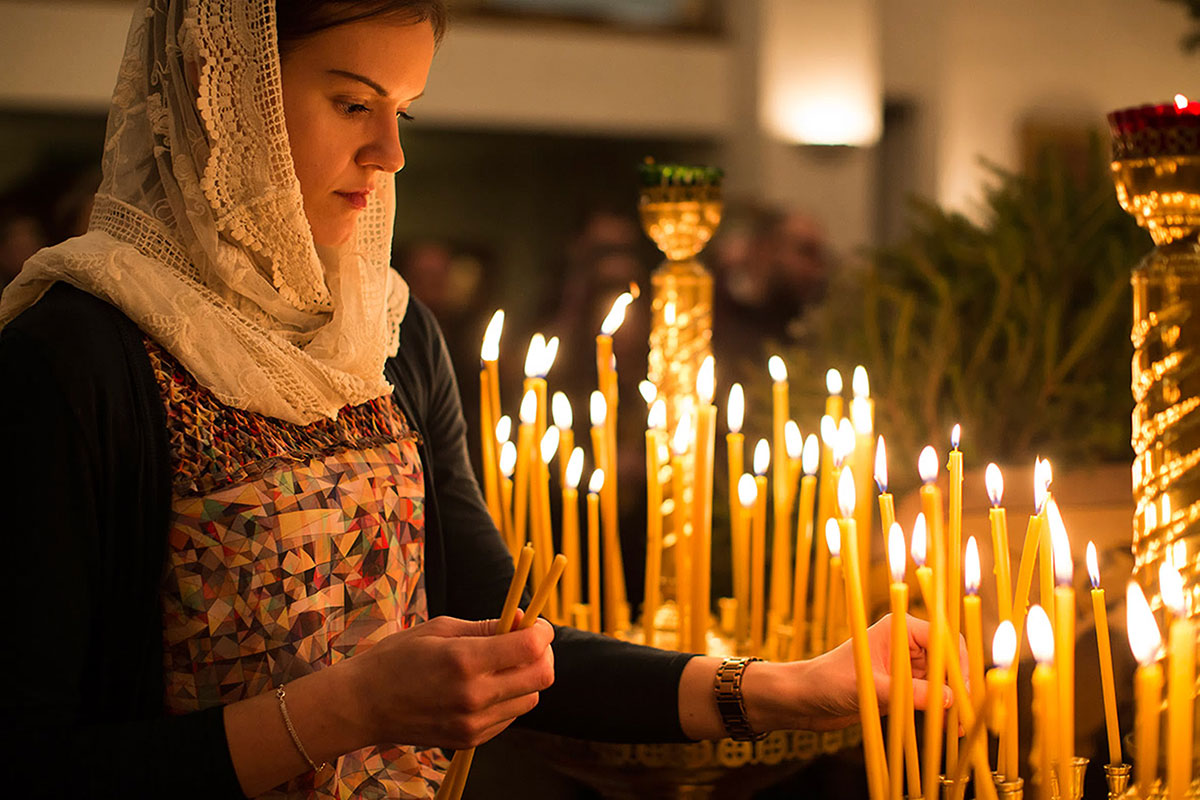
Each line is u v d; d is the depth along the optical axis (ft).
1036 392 3.81
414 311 3.31
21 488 2.33
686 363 3.87
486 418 3.56
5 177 13.94
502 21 16.03
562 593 3.55
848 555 2.00
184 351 2.54
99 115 14.23
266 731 2.28
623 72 16.47
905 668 1.92
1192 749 2.16
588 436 8.89
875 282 4.04
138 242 2.65
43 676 2.28
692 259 3.90
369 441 2.89
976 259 4.08
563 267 13.52
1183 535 2.27
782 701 2.71
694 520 3.29
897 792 1.94
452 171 16.72
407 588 2.93
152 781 2.24
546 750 3.13
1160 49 17.22
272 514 2.60
